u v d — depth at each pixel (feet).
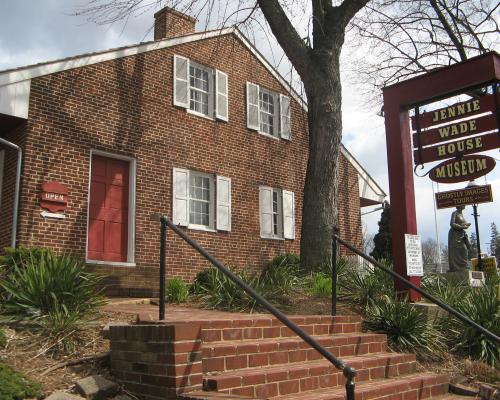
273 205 53.36
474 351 26.23
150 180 43.19
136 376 16.56
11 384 15.12
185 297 30.63
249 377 16.49
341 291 30.55
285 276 31.68
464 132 33.22
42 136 37.19
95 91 40.68
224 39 51.47
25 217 35.58
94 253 39.75
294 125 56.70
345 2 39.14
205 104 49.70
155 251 42.47
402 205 31.78
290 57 39.52
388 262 36.11
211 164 47.98
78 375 17.11
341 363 13.34
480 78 30.99
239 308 26.96
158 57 45.52
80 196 38.52
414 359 23.47
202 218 47.34
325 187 37.42
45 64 37.88
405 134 33.19
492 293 28.45
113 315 23.08
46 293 21.06
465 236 39.06
